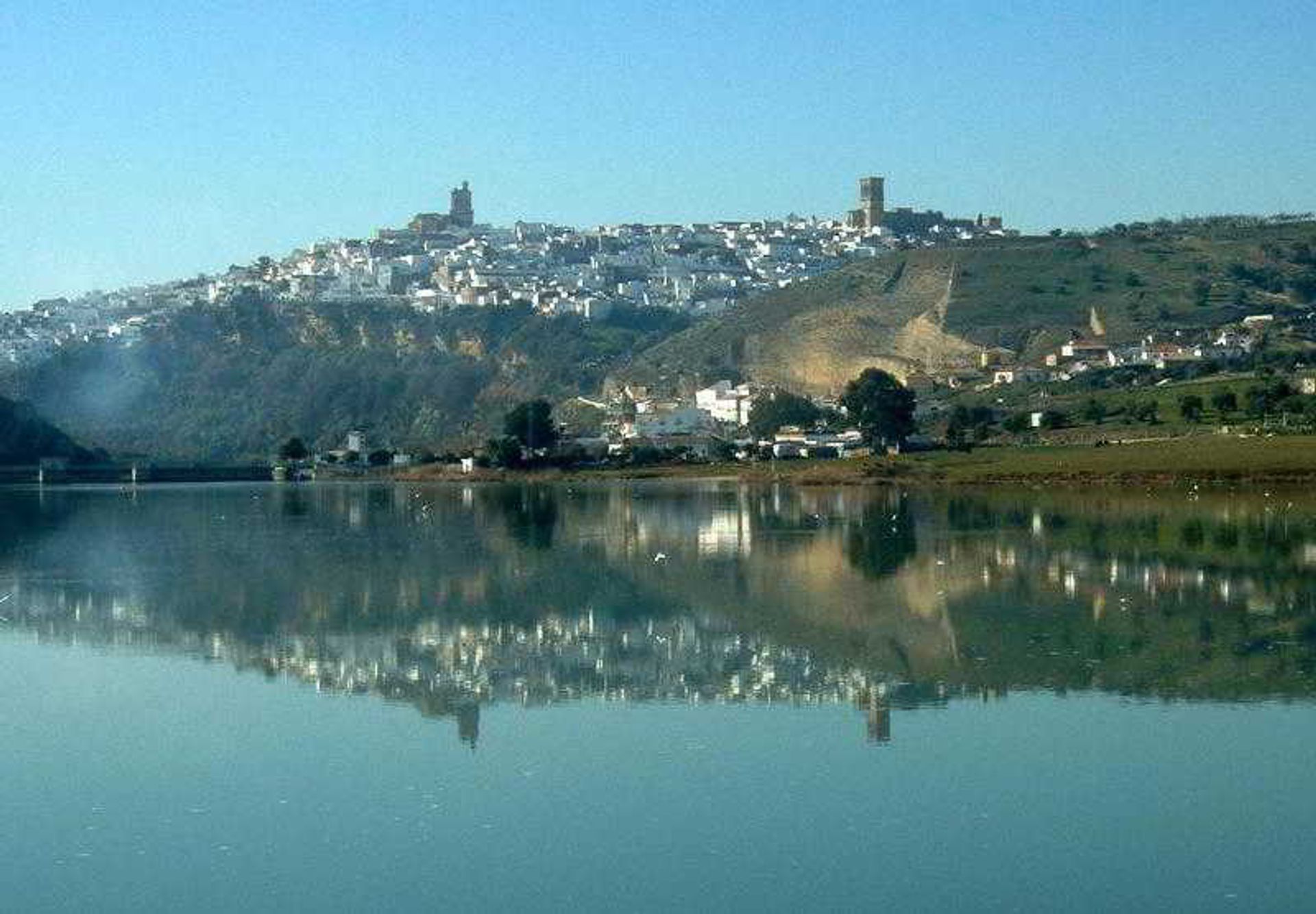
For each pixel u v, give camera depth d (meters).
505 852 49.62
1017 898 45.44
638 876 47.47
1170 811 52.38
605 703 69.06
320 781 57.34
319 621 94.62
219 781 57.62
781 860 48.53
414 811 53.69
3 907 46.03
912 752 59.69
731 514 178.88
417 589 109.50
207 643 87.00
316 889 46.94
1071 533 138.75
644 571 118.81
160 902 46.25
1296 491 178.50
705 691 71.06
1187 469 196.75
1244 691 68.75
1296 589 98.50
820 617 92.38
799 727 63.81
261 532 167.88
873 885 46.50
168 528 175.75
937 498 194.75
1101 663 75.62
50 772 59.06
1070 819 51.72
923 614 92.19
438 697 70.88
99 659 82.12
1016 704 67.19
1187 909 44.56
